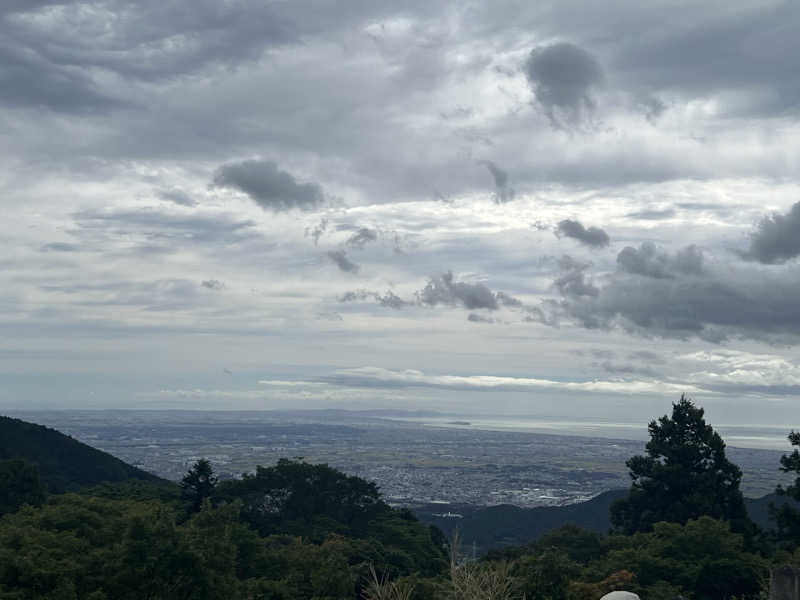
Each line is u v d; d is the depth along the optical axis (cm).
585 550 4916
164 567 2719
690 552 3950
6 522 4016
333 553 4125
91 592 2664
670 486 5503
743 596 3306
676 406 5703
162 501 6450
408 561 5147
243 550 3903
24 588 2652
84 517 3962
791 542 4622
